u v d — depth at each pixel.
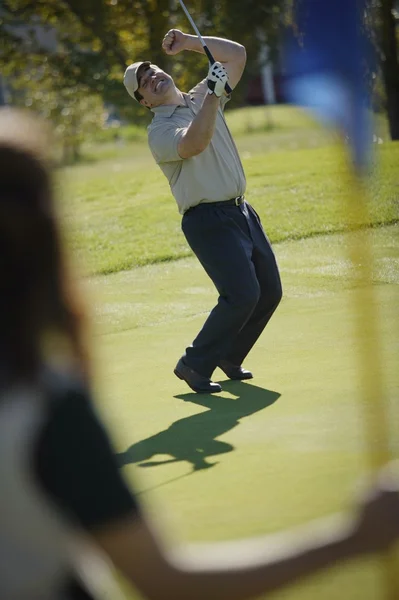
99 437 4.17
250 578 4.22
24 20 60.16
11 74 65.00
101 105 67.12
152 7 57.94
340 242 32.12
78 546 4.30
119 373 19.22
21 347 4.27
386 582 6.21
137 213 40.28
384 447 7.84
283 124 74.06
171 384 18.08
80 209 41.81
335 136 7.51
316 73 7.02
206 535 10.27
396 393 15.17
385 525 4.25
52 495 4.07
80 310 4.47
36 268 4.33
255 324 17.81
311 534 4.39
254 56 60.84
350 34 6.77
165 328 23.70
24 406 4.12
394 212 32.94
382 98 48.38
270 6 58.16
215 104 16.17
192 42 18.16
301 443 13.39
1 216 4.28
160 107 17.23
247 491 11.59
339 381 16.80
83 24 59.25
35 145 4.46
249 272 16.98
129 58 60.09
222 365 17.92
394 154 40.03
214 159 16.95
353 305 23.53
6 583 4.15
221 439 14.04
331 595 8.37
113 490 4.12
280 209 37.62
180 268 31.86
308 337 20.69
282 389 16.78
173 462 13.09
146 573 4.16
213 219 17.02
